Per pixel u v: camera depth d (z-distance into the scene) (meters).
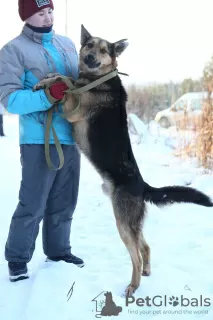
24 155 3.03
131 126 9.52
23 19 2.94
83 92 3.32
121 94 3.53
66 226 3.38
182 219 4.49
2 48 2.89
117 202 3.15
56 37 3.21
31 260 3.49
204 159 6.47
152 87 12.77
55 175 3.17
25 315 2.51
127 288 2.90
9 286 2.96
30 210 3.05
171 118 10.98
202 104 6.70
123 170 3.21
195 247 3.70
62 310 2.57
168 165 6.89
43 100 2.82
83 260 3.47
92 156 3.35
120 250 3.70
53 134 3.03
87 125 3.33
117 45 3.64
